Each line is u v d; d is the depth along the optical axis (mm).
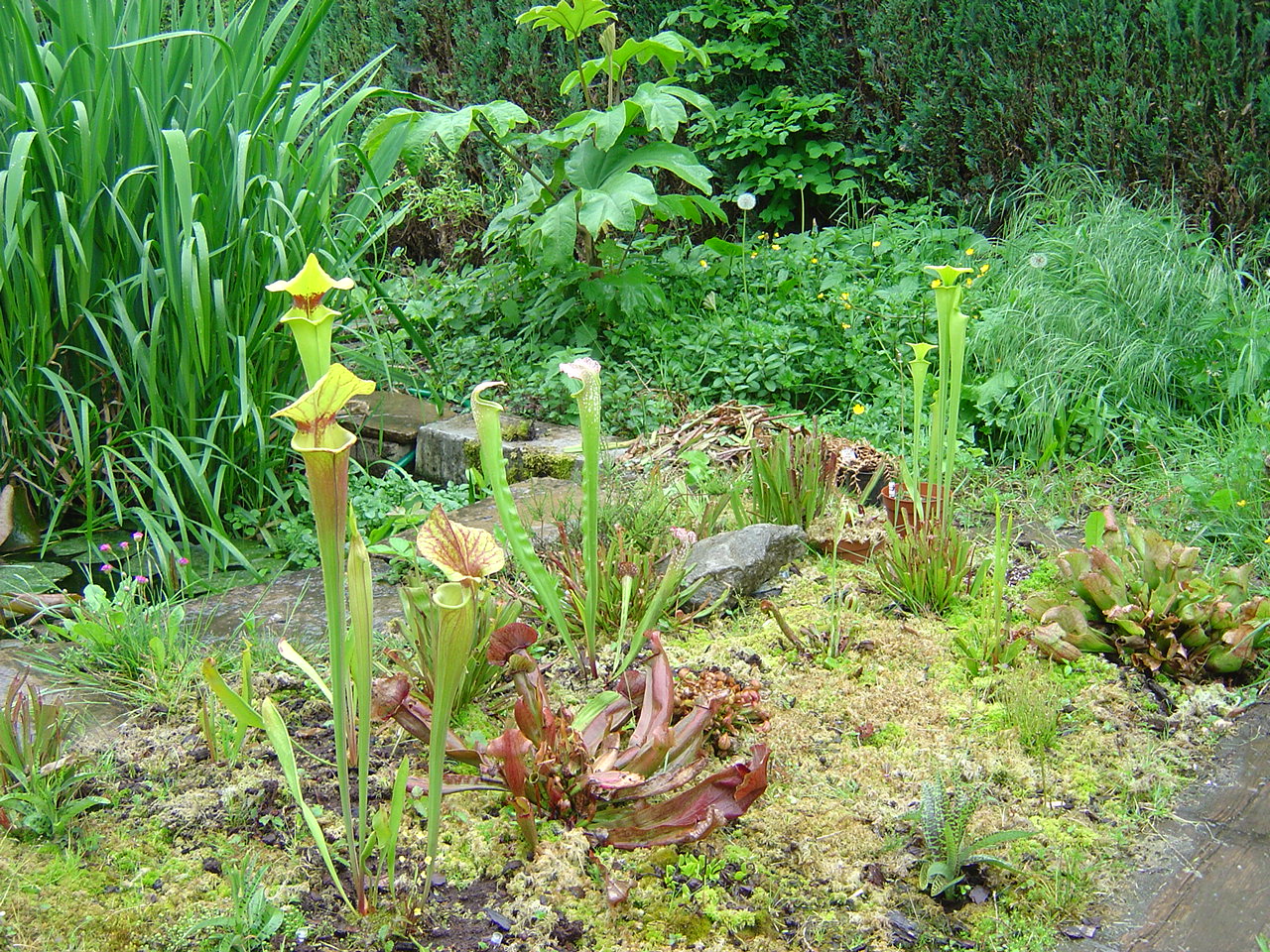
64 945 2027
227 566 4023
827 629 3232
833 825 2402
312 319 1655
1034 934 2107
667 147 5578
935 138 6613
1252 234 5605
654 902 2174
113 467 4305
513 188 7668
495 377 5703
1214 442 4438
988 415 4824
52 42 4043
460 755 2480
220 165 4160
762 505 3836
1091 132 6027
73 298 4109
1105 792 2545
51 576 3844
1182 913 2170
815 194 7168
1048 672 3029
